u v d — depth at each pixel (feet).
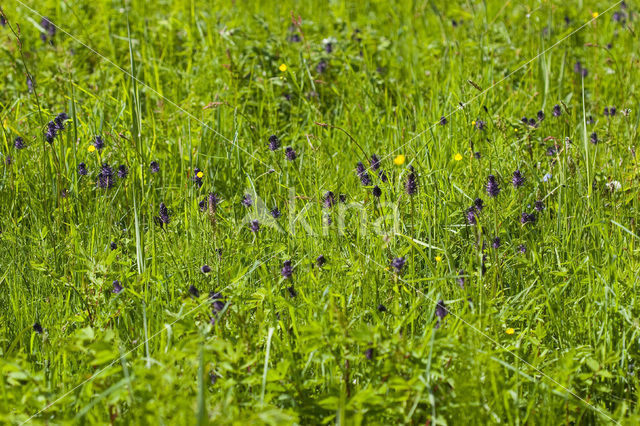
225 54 21.02
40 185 14.33
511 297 11.01
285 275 10.24
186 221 12.72
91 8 27.58
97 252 11.39
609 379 9.41
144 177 14.11
